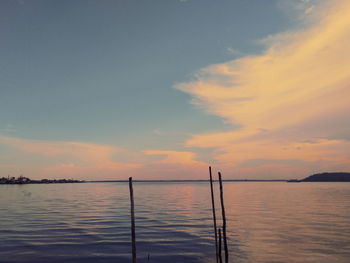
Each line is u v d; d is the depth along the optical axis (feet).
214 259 61.36
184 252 66.69
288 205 180.75
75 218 122.93
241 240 78.07
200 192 381.60
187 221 113.70
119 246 72.54
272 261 59.31
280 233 87.10
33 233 88.79
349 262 58.29
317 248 68.80
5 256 63.57
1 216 130.11
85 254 65.26
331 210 149.69
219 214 135.33
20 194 343.67
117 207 173.06
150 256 63.82
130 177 43.37
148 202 211.61
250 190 439.22
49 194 341.62
